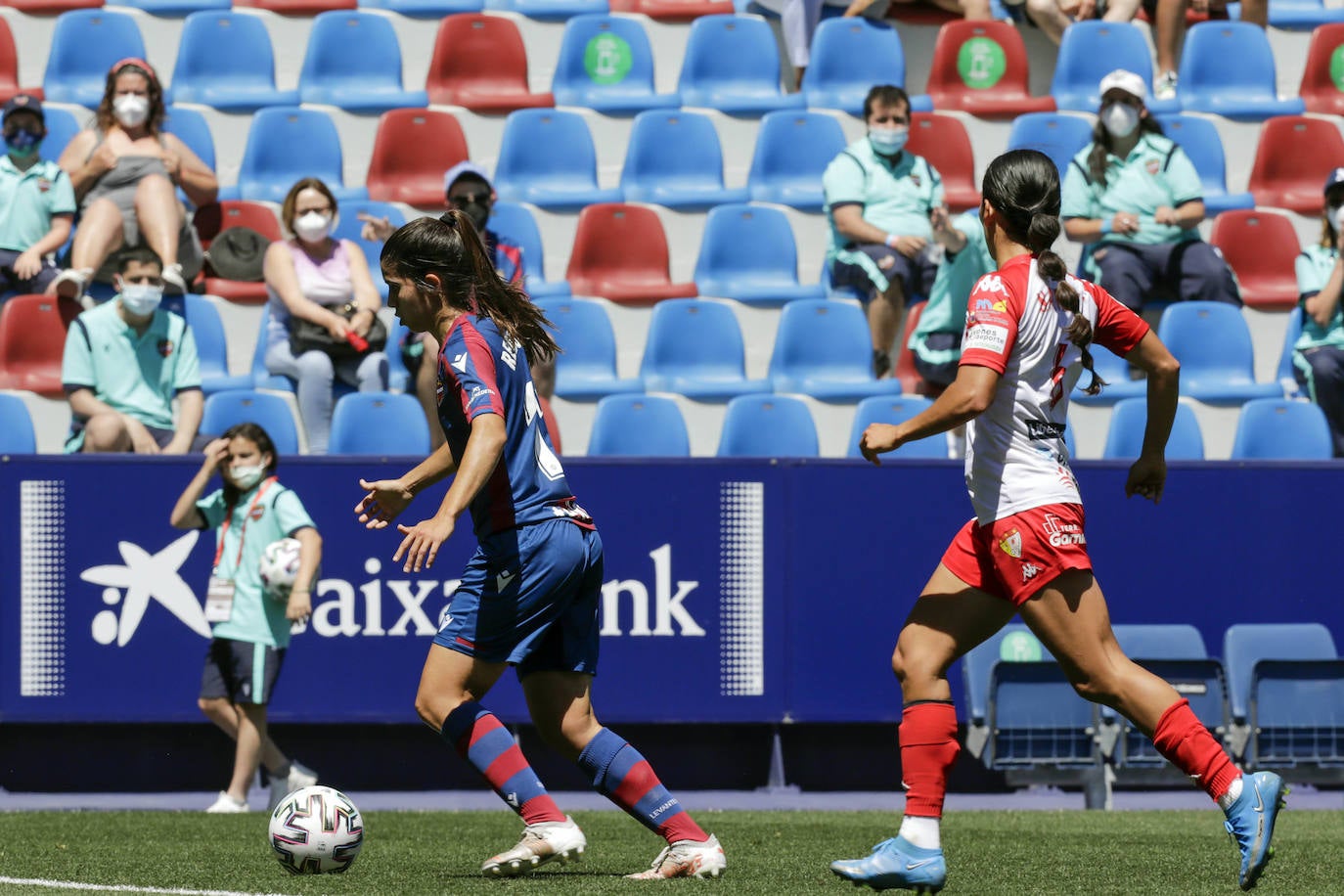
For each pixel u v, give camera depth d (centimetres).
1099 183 3841
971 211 4159
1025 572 1348
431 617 2744
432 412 3334
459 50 4400
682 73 4453
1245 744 2742
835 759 2855
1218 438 3756
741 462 2784
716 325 3838
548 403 3528
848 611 2795
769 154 4241
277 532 2570
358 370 3475
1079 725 2689
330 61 4384
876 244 3769
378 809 2512
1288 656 2842
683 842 1502
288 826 1543
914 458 2820
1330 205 3728
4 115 3650
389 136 4191
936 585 1401
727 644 2772
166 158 3753
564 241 4150
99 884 1504
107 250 3597
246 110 4281
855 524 2802
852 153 3859
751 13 4606
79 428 3184
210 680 2562
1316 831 2177
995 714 2673
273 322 3494
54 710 2689
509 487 1438
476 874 1554
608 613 2748
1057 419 1376
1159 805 2734
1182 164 3834
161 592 2708
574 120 4278
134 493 2711
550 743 1516
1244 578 2873
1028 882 1539
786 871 1612
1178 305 3784
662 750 2827
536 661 1493
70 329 3195
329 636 2723
